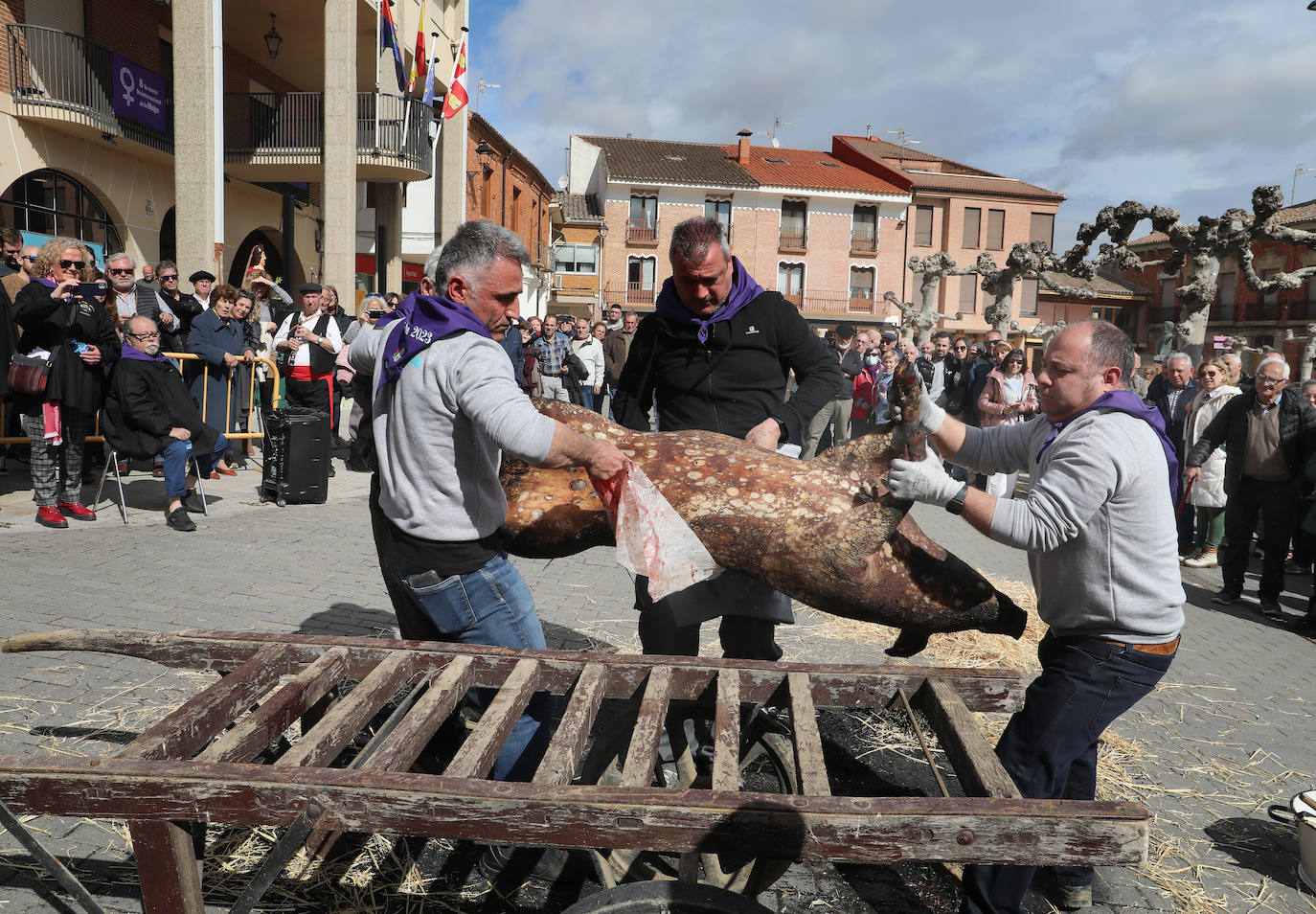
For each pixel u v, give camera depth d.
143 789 1.76
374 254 19.98
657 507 2.50
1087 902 2.80
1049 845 1.70
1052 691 2.52
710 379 3.40
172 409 6.82
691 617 3.03
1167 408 9.16
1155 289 50.03
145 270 9.36
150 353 6.75
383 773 1.79
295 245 19.88
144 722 3.53
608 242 45.56
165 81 15.50
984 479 11.08
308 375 9.97
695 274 3.20
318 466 8.38
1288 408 6.73
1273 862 3.17
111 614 4.73
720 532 2.62
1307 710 4.76
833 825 1.70
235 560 6.07
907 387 2.50
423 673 2.55
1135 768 3.88
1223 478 8.45
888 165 50.31
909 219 47.16
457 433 2.49
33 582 5.19
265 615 4.95
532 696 2.66
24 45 13.10
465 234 2.52
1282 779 3.85
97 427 8.05
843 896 2.79
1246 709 4.72
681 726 2.96
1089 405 2.58
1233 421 7.17
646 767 1.98
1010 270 19.00
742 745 3.00
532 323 14.28
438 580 2.60
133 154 15.39
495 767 2.75
